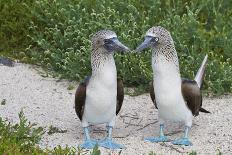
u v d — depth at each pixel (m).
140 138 10.70
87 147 10.23
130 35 13.08
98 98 10.08
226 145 10.44
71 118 11.53
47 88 12.77
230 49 13.20
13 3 14.71
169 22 13.34
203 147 10.35
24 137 10.04
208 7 14.29
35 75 13.35
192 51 12.86
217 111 11.74
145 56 12.93
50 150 9.71
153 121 11.43
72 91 12.66
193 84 10.30
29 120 11.36
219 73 12.57
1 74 13.32
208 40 13.34
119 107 10.53
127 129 11.11
